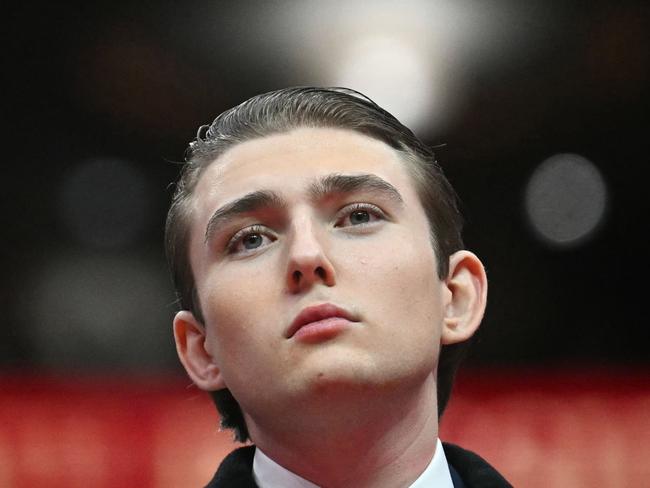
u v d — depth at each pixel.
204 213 3.87
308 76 15.69
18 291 15.17
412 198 3.89
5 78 15.04
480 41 15.51
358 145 3.90
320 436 3.47
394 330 3.44
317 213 3.65
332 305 3.37
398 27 15.47
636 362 14.56
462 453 4.09
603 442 7.64
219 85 15.53
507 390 8.30
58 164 15.42
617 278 15.09
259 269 3.55
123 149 15.47
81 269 15.30
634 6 14.93
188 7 14.96
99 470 7.48
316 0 15.10
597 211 15.41
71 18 14.83
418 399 3.64
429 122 15.93
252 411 3.57
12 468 7.44
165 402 8.12
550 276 15.17
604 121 15.62
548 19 15.20
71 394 8.27
